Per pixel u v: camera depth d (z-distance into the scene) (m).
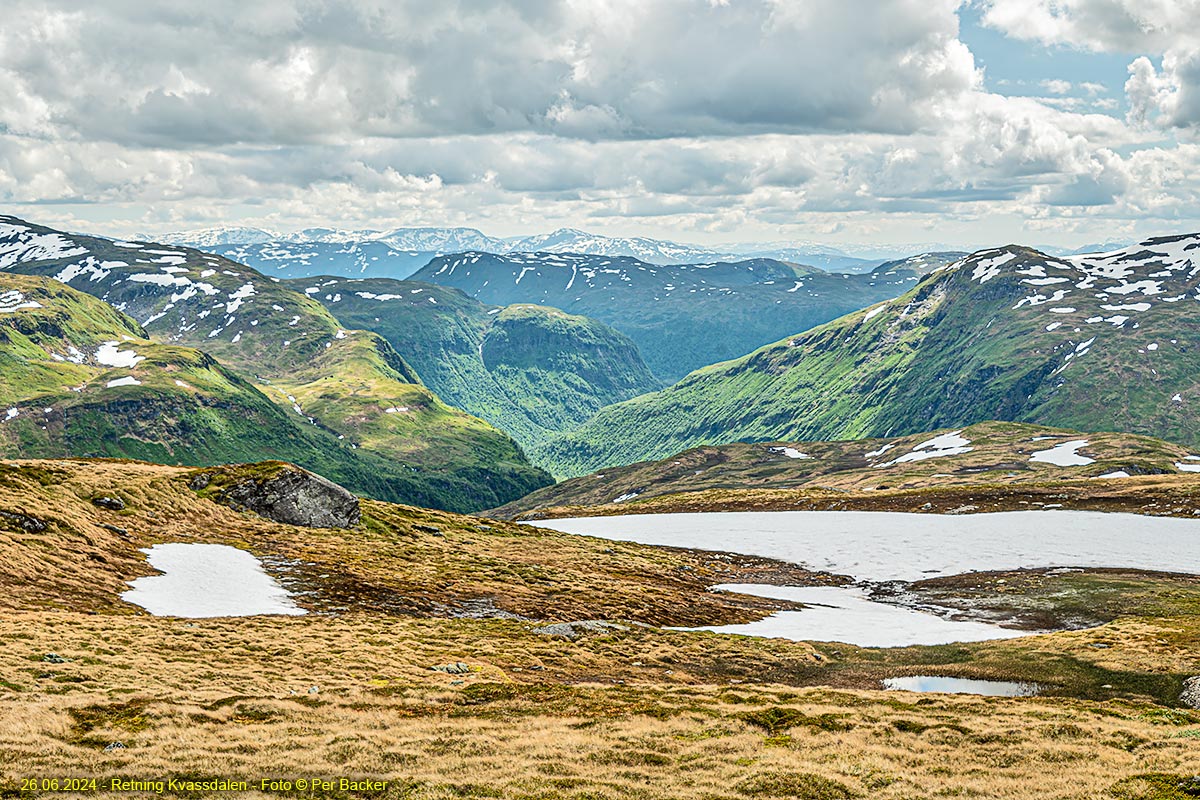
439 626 68.56
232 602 70.81
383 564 94.12
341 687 45.97
